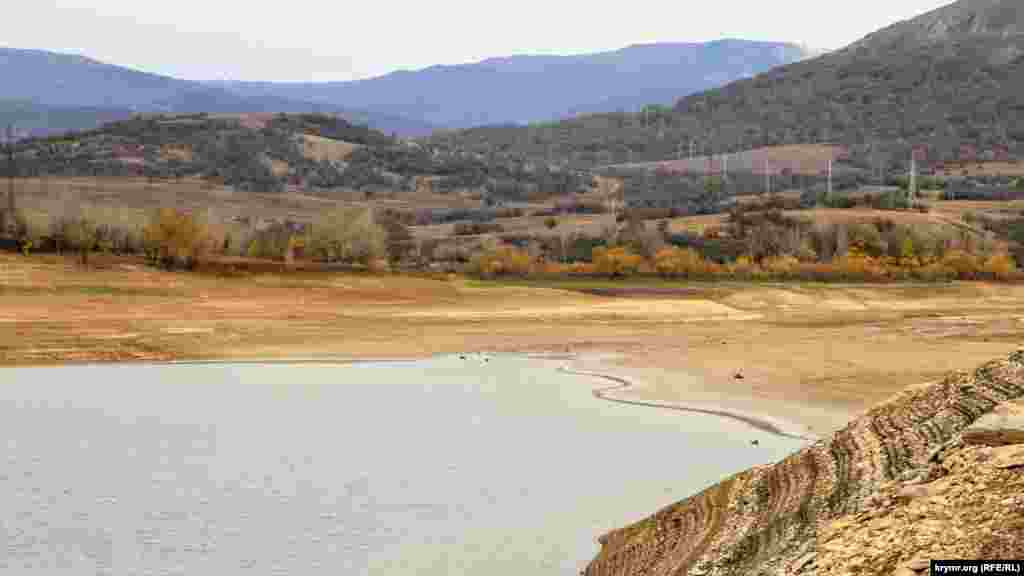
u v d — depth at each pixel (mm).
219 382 53719
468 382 54000
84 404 45438
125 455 34125
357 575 22406
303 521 26516
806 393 48844
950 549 15148
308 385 52844
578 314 94312
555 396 48500
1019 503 15594
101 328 70062
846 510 19438
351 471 32094
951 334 80562
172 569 22547
